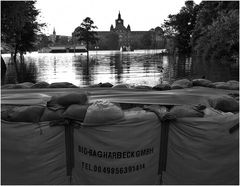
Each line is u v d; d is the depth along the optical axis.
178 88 5.98
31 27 47.31
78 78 23.83
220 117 3.99
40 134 3.85
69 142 3.95
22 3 28.14
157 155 4.05
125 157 3.88
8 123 3.88
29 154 3.87
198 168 4.00
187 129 3.96
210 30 36.25
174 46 87.56
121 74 27.17
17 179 3.96
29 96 5.05
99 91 5.48
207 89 5.85
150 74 27.05
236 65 33.22
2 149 3.92
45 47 130.88
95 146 3.85
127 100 4.68
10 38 32.84
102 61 52.53
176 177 4.09
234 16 32.94
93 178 3.92
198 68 32.69
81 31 116.25
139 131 3.88
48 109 4.06
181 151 4.01
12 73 28.84
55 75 26.61
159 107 4.34
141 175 3.97
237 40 32.81
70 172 4.01
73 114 3.86
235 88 5.86
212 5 47.91
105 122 3.79
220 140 3.96
